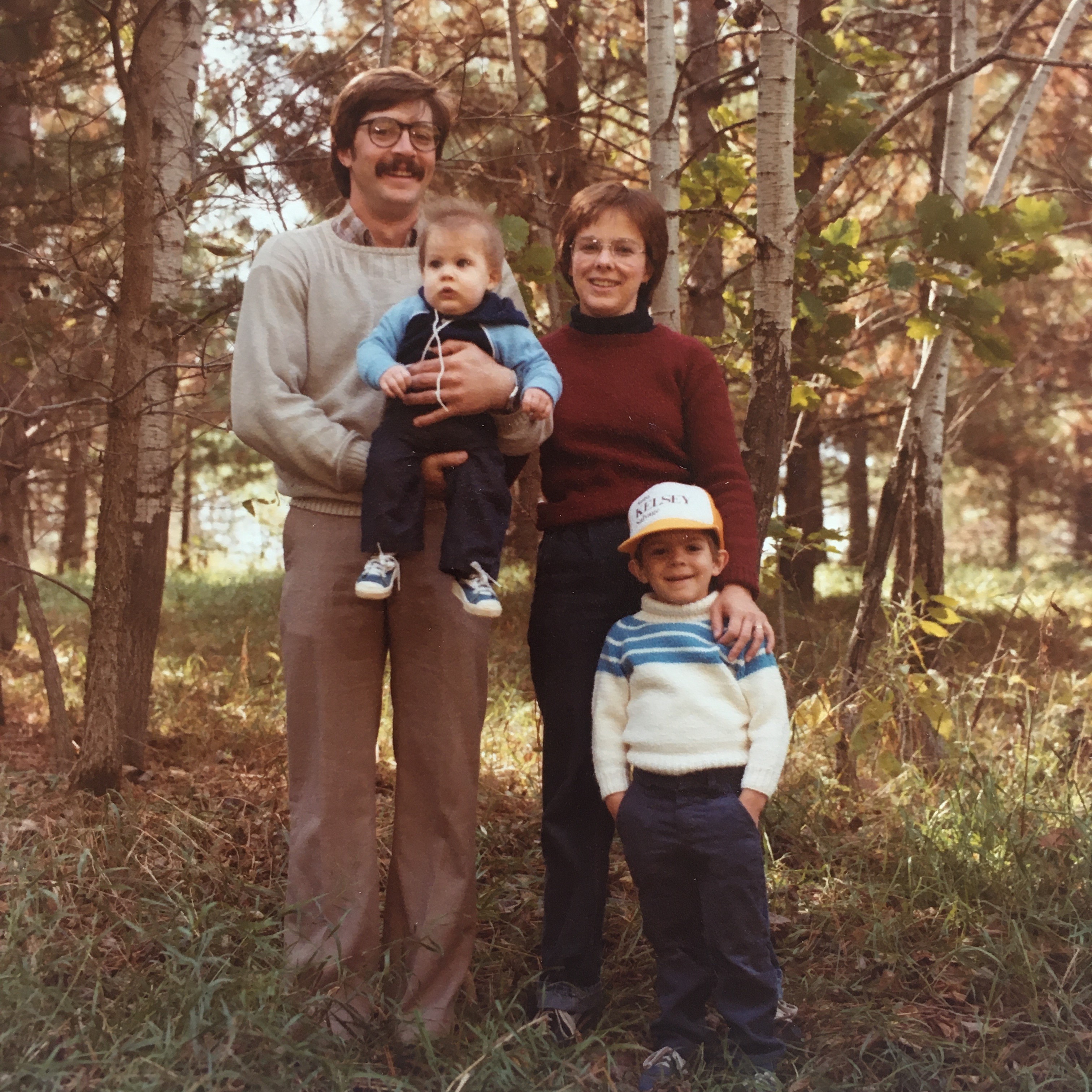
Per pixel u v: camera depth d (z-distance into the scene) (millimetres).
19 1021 2383
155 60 4078
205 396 5273
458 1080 2369
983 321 4473
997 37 6910
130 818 3674
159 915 3062
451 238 2590
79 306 5227
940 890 3451
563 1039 2662
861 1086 2535
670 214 3854
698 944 2688
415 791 2734
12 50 5512
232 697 5926
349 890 2660
